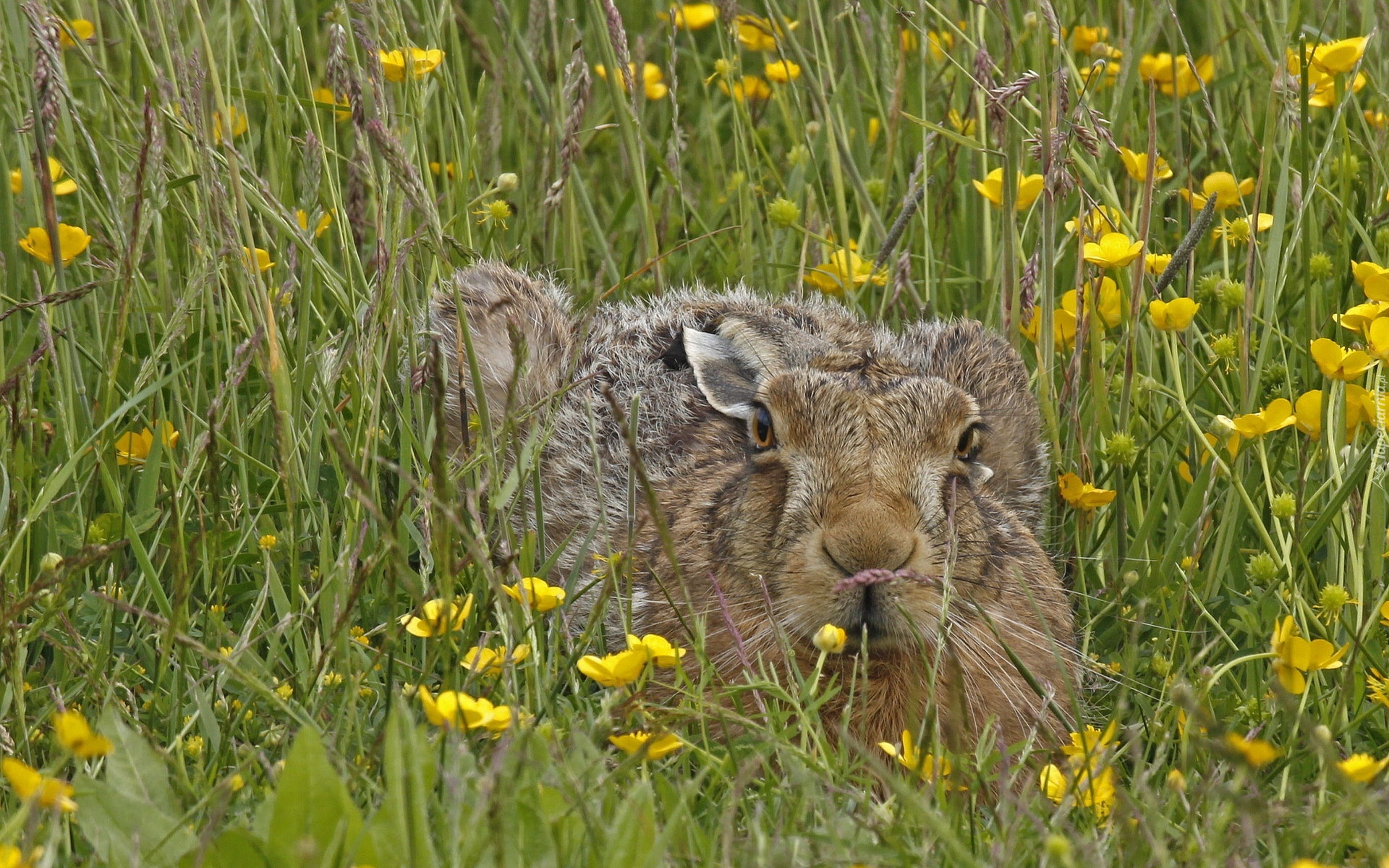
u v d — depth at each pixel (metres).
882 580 7.44
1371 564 8.80
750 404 9.45
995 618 8.59
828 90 14.05
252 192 9.76
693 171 15.34
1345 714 7.95
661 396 10.88
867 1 13.91
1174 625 9.20
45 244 9.48
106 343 10.42
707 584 8.83
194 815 6.41
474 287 11.26
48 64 8.84
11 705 7.52
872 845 6.25
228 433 10.27
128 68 12.18
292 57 11.69
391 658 7.36
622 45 11.47
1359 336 10.00
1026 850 6.47
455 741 6.58
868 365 9.31
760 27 12.63
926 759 7.01
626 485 10.24
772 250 12.97
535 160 13.52
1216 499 9.83
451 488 7.74
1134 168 10.62
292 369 9.98
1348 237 11.30
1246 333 9.72
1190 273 10.62
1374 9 11.49
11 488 8.79
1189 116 13.41
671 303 12.01
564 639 8.74
